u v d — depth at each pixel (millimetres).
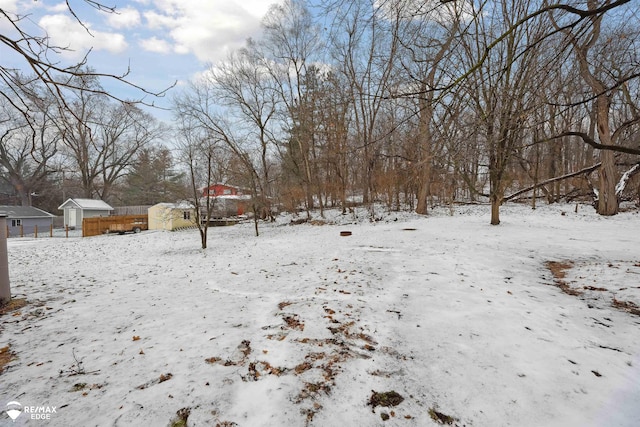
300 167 25562
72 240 18406
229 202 26109
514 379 2430
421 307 4055
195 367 2662
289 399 2211
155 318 3996
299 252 9695
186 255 11117
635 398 2166
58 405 2158
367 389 2332
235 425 1957
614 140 14516
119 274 7629
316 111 20922
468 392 2285
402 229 13219
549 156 21734
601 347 2896
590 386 2320
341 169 22375
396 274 5797
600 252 6863
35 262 9992
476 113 4641
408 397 2242
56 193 35906
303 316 3838
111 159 34062
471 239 9289
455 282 5145
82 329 3660
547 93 5668
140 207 32531
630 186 20547
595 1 3746
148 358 2852
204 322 3768
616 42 4461
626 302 3975
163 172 26531
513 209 19359
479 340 3090
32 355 2971
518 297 4375
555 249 7430
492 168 11312
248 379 2467
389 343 3074
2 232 4707
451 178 17641
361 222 18906
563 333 3203
